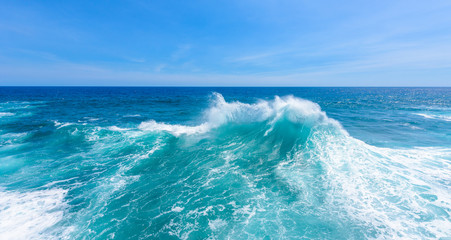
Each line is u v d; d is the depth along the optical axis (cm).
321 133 934
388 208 521
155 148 977
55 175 723
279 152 902
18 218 492
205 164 815
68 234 448
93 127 1300
